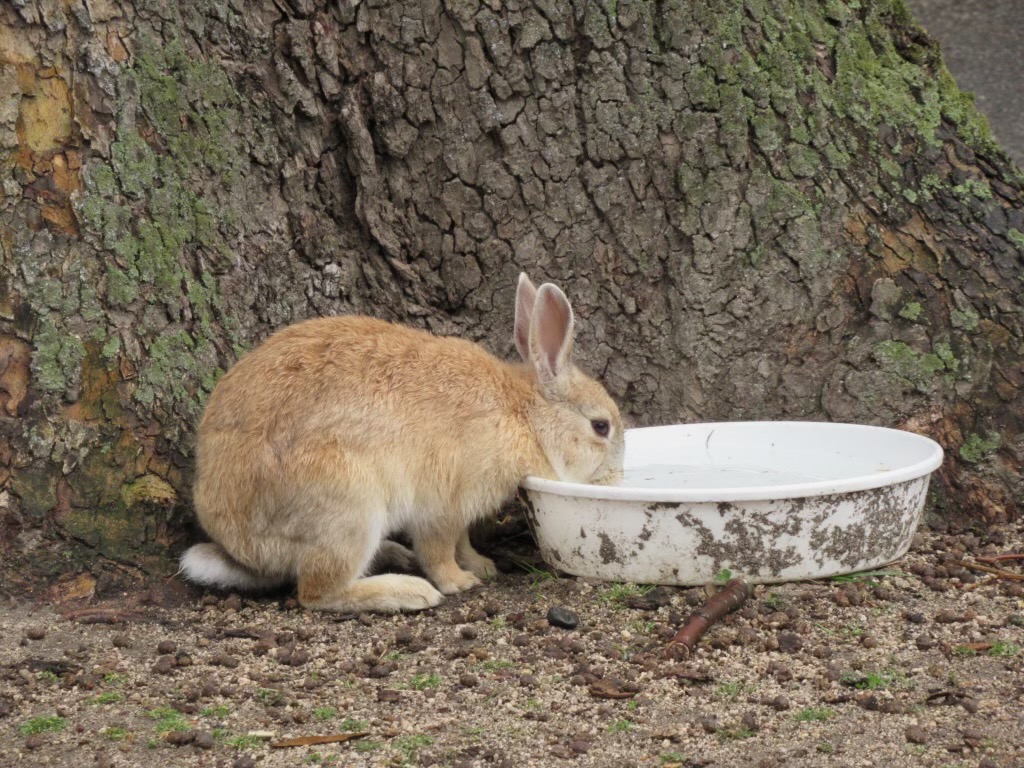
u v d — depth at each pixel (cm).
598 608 709
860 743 541
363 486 710
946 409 858
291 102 827
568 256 873
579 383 791
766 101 859
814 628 671
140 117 765
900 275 866
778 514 702
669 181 866
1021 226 874
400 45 838
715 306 872
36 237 733
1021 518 839
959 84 1783
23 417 725
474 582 773
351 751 540
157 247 771
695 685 606
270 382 723
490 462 757
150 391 762
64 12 734
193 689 606
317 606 724
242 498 713
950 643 646
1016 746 534
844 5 896
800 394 876
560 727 563
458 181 861
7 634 670
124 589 734
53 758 534
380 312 867
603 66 851
